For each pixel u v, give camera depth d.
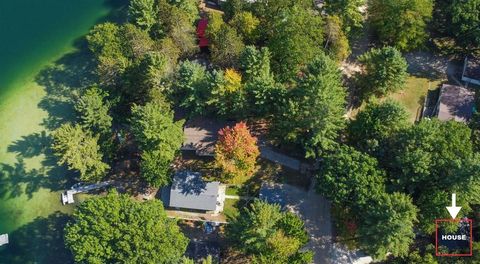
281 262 83.81
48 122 111.81
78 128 98.81
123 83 106.06
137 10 111.75
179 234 87.19
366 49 113.25
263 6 109.50
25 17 126.62
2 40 123.62
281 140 100.88
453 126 91.25
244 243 85.44
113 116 106.69
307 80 92.19
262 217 83.94
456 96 102.06
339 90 96.31
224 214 98.38
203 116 103.38
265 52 98.25
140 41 106.50
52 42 123.38
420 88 108.06
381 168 88.50
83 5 127.75
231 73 98.19
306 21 102.56
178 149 100.56
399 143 89.62
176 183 98.00
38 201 103.38
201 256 92.94
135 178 104.06
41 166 106.88
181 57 112.38
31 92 116.31
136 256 83.38
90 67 118.75
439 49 113.06
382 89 100.75
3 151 108.81
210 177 101.00
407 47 109.25
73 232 85.56
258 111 98.69
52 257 97.75
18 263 97.50
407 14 103.75
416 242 91.69
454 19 104.56
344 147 91.00
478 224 89.94
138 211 87.31
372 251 83.94
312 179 100.00
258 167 101.56
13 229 100.94
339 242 94.06
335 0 106.62
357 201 85.12
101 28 111.88
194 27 112.75
